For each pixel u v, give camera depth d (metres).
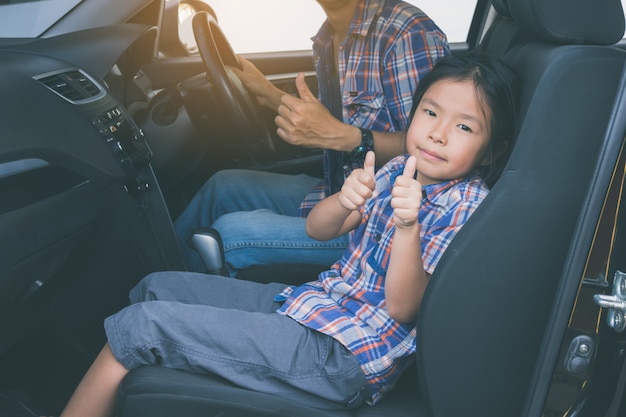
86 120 1.54
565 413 1.10
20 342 1.67
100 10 1.90
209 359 1.25
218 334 1.26
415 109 1.44
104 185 1.50
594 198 1.01
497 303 1.16
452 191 1.34
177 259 1.83
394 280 1.23
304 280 1.73
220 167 2.39
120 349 1.25
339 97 1.91
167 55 2.62
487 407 1.21
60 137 1.43
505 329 1.18
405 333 1.30
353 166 1.78
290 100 1.61
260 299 1.47
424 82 1.39
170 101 2.17
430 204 1.35
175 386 1.18
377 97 1.73
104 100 1.67
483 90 1.28
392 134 1.69
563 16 1.20
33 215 1.33
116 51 1.81
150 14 2.12
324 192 1.95
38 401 1.59
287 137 1.64
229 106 1.84
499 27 1.64
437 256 1.29
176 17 2.66
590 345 1.07
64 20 1.84
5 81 1.44
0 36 1.79
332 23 1.82
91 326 1.72
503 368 1.20
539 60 1.22
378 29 1.72
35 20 1.82
